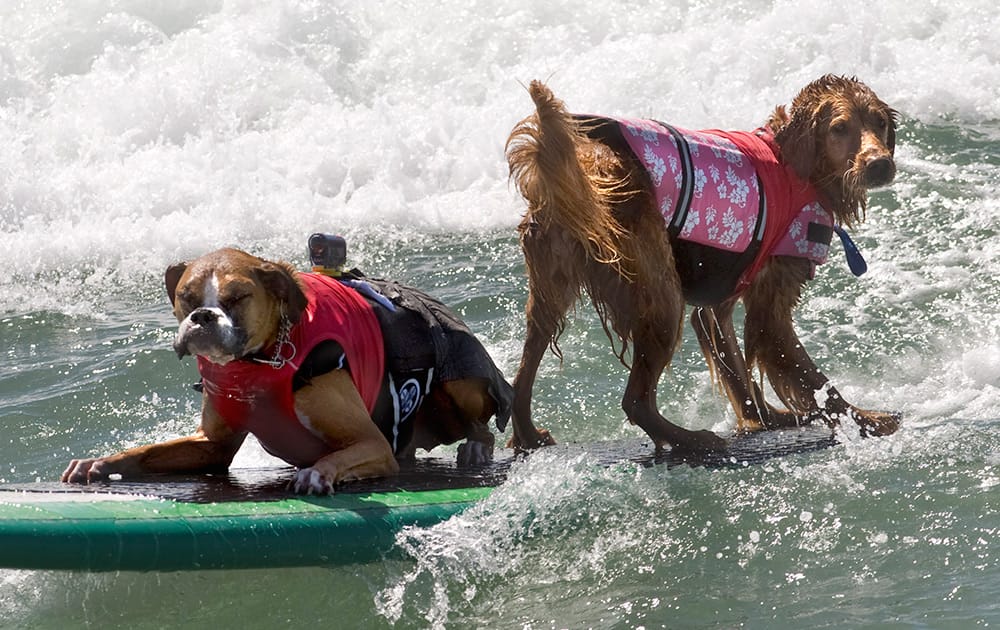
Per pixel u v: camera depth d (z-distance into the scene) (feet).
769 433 35.88
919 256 49.26
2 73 63.87
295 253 52.60
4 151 58.49
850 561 27.27
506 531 28.78
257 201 56.03
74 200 55.52
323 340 28.43
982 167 57.26
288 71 64.75
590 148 32.35
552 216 31.48
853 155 34.24
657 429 34.04
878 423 35.60
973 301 45.47
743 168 33.81
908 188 55.11
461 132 60.95
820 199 35.17
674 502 30.55
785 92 64.54
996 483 30.68
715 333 37.78
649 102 63.82
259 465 34.06
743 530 29.04
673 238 33.22
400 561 27.53
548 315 33.78
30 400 39.19
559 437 37.22
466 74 66.59
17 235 52.75
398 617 26.48
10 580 27.58
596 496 30.63
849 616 24.80
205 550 25.46
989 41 67.82
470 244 53.01
